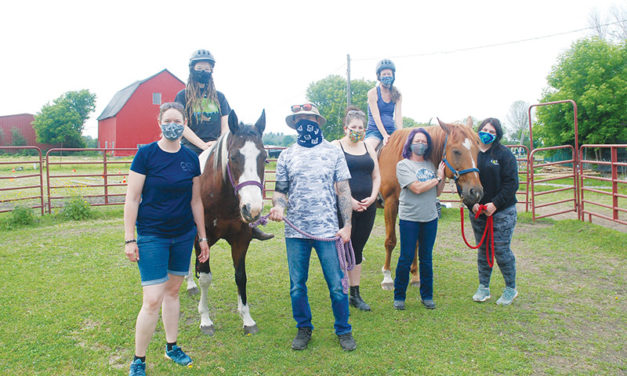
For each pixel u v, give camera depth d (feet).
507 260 12.47
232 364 9.35
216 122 14.74
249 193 8.93
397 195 14.17
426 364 9.21
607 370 8.95
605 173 59.16
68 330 11.00
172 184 8.41
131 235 8.27
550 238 21.68
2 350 9.80
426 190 11.57
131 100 117.39
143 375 8.59
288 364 9.29
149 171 8.40
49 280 14.94
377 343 10.25
